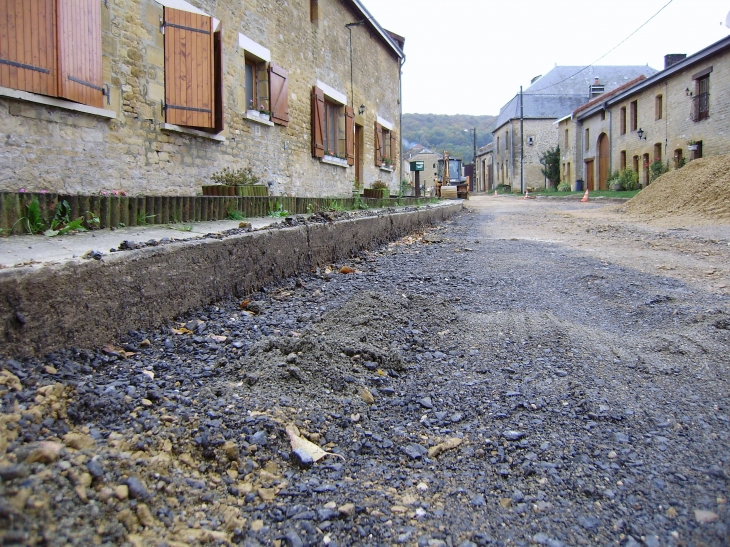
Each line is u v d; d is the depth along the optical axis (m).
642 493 1.89
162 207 5.55
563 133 43.66
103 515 1.50
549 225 11.90
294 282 4.90
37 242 3.72
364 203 11.34
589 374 2.89
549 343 3.36
